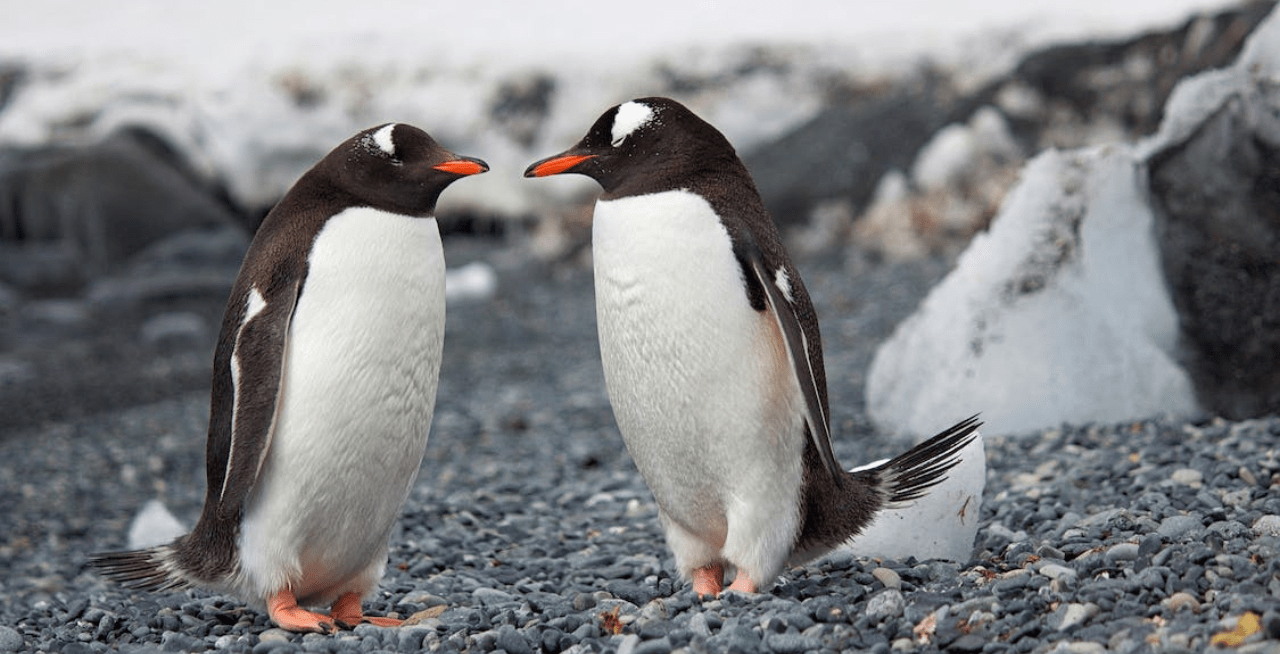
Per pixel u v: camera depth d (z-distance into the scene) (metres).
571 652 5.94
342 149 6.83
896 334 13.72
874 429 13.48
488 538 10.34
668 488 7.02
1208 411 11.62
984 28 39.50
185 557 7.08
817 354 6.91
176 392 22.41
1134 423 11.46
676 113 6.82
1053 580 6.31
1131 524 7.57
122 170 36.09
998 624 5.72
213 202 37.88
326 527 6.77
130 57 45.81
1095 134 31.95
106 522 14.12
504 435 16.66
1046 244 12.44
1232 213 11.88
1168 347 12.02
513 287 32.91
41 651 6.96
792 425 6.66
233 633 7.04
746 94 40.94
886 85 39.09
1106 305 12.15
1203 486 8.45
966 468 7.89
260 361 6.42
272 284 6.55
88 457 17.56
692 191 6.63
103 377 23.83
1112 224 12.35
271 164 42.50
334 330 6.50
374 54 44.53
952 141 32.69
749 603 6.38
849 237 32.22
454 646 6.32
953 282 13.04
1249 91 11.90
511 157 41.44
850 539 7.12
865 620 5.96
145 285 32.12
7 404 21.45
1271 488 8.12
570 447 15.23
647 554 9.30
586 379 20.75
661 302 6.53
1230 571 6.05
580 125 41.53
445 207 41.25
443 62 43.81
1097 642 5.35
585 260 35.44
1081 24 37.50
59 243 35.56
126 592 9.41
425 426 6.98
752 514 6.72
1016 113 33.19
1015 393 12.02
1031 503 8.95
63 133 42.16
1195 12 32.22
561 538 10.16
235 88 42.88
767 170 34.84
